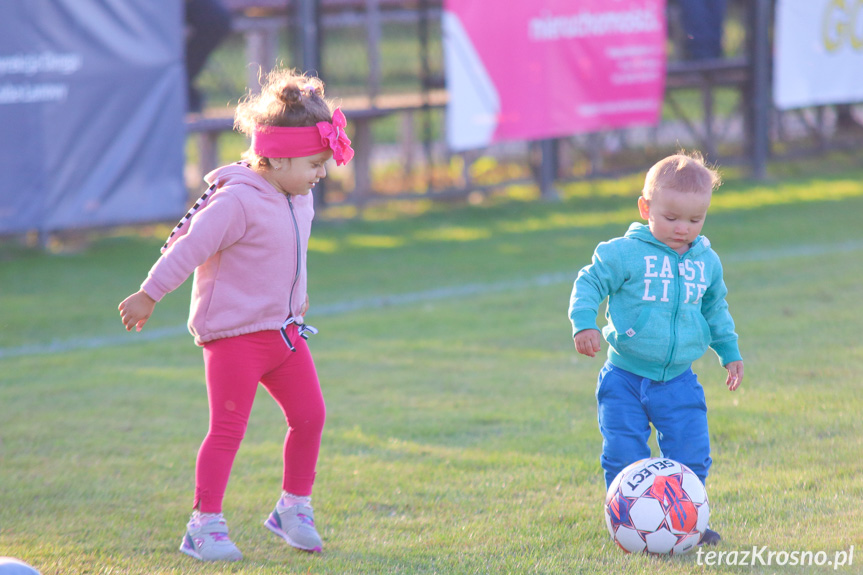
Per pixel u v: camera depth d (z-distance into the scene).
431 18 42.47
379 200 36.00
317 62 33.12
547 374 16.77
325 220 35.09
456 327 20.89
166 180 30.08
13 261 29.09
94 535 10.10
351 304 23.72
